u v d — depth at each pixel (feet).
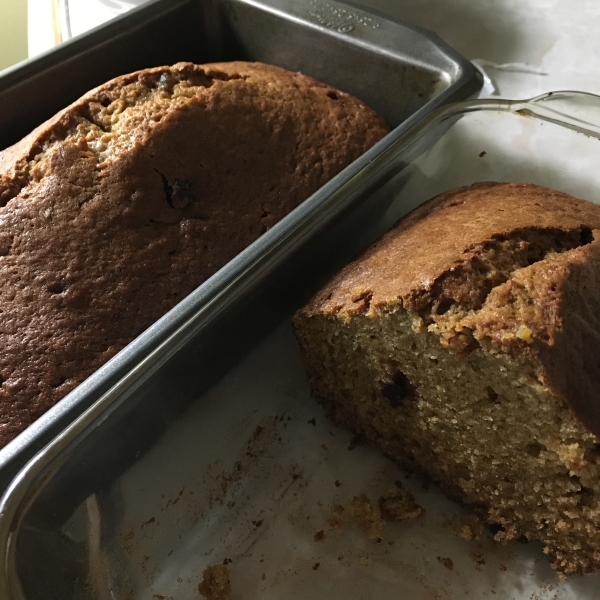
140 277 0.83
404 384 0.82
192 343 0.75
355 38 1.00
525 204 0.85
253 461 0.88
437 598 0.80
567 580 0.80
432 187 1.00
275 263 0.79
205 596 0.80
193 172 0.88
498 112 1.02
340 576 0.81
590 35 1.15
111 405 0.69
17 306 0.81
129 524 0.78
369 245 0.91
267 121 0.94
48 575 0.69
